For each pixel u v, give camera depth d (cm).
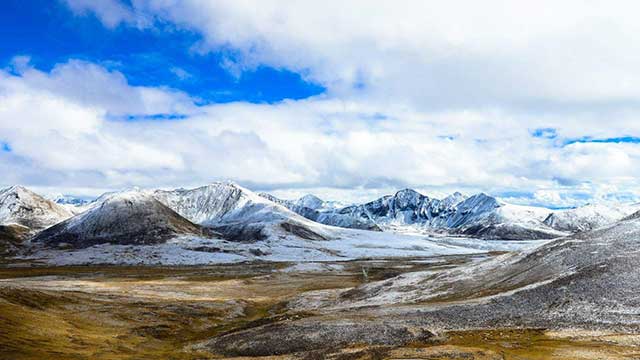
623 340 4947
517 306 6519
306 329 6294
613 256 7162
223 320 8981
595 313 5856
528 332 5619
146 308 9112
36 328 6412
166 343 7044
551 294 6562
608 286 6328
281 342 5997
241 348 6059
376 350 5153
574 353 4641
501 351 4916
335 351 5362
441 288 8825
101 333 7094
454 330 5959
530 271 7956
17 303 7638
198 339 7238
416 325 6234
